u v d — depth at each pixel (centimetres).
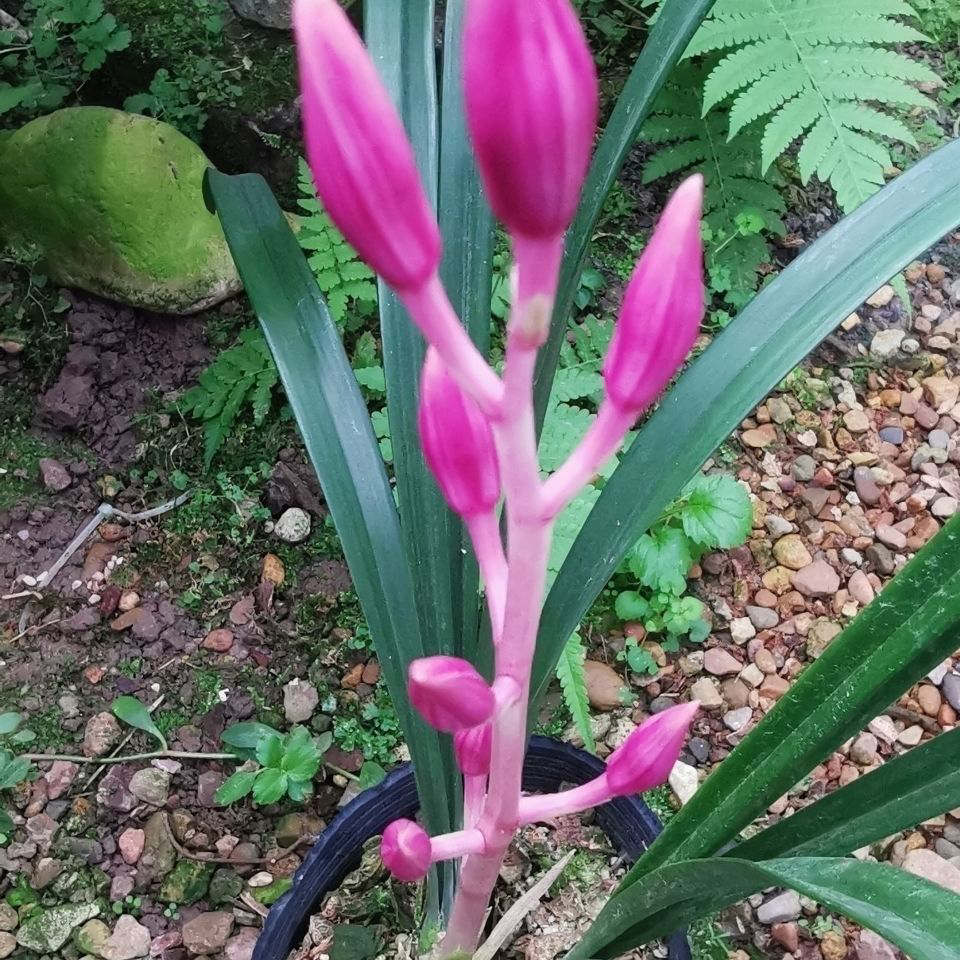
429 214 17
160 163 66
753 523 66
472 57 15
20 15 81
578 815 48
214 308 71
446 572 38
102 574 62
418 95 35
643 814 46
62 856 53
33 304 69
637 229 75
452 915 39
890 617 27
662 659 61
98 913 52
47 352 69
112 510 64
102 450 67
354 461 35
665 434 32
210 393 65
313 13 16
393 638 36
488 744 32
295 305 35
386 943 45
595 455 22
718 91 65
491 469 26
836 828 30
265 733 56
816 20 66
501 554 27
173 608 61
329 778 56
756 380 31
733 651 62
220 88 74
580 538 34
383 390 61
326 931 45
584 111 16
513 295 18
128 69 77
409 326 36
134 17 77
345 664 60
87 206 65
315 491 64
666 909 34
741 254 71
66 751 57
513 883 47
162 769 56
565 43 15
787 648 62
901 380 73
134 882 53
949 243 79
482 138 16
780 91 65
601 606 62
